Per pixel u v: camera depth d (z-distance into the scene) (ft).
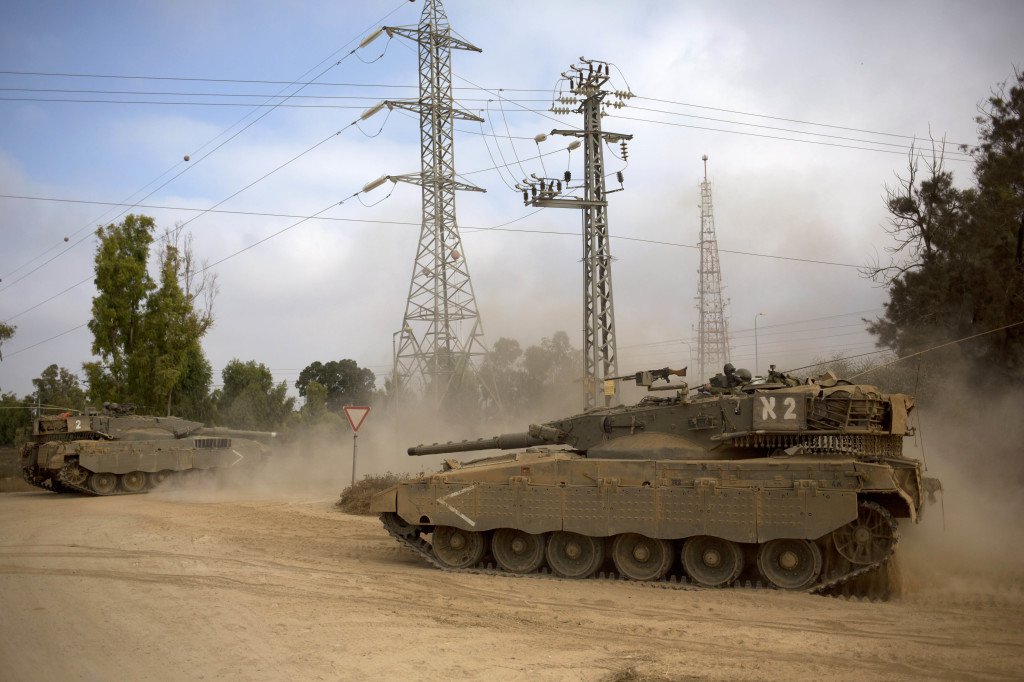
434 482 55.98
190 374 178.70
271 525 76.59
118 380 159.63
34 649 34.01
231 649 34.14
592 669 31.83
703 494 49.34
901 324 96.32
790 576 48.42
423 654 33.68
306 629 37.63
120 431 122.01
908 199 99.66
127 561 54.90
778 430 51.98
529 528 53.06
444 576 52.70
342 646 34.76
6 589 46.01
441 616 40.88
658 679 30.68
